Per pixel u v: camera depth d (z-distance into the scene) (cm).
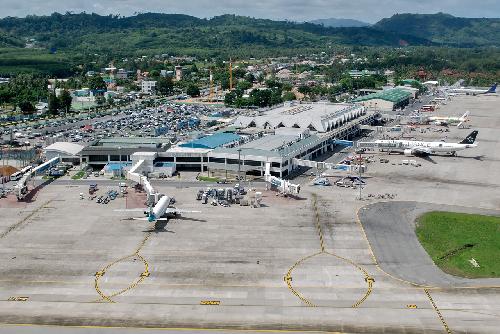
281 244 13188
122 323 9544
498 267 11988
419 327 9406
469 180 19662
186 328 9369
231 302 10300
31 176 19412
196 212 14988
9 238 13612
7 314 9844
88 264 12044
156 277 11381
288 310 10000
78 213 15625
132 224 14650
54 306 10144
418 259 12388
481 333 9219
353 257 12425
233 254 12575
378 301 10350
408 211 15738
